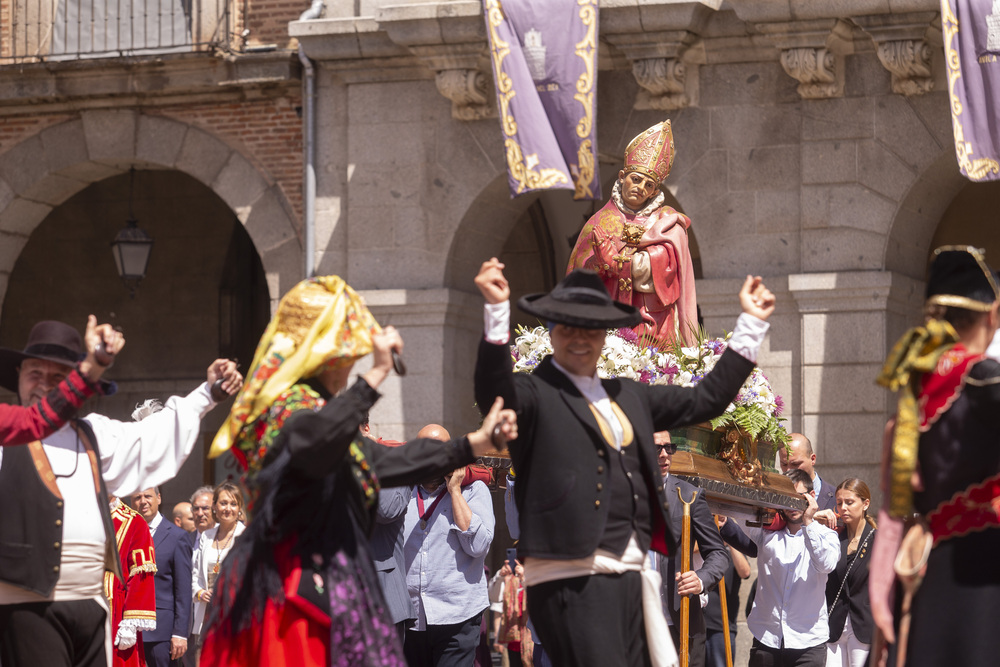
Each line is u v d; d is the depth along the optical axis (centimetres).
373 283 2177
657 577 805
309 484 750
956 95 1800
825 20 1905
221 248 2898
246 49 2306
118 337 830
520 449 803
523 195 2183
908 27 1877
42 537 896
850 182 1980
